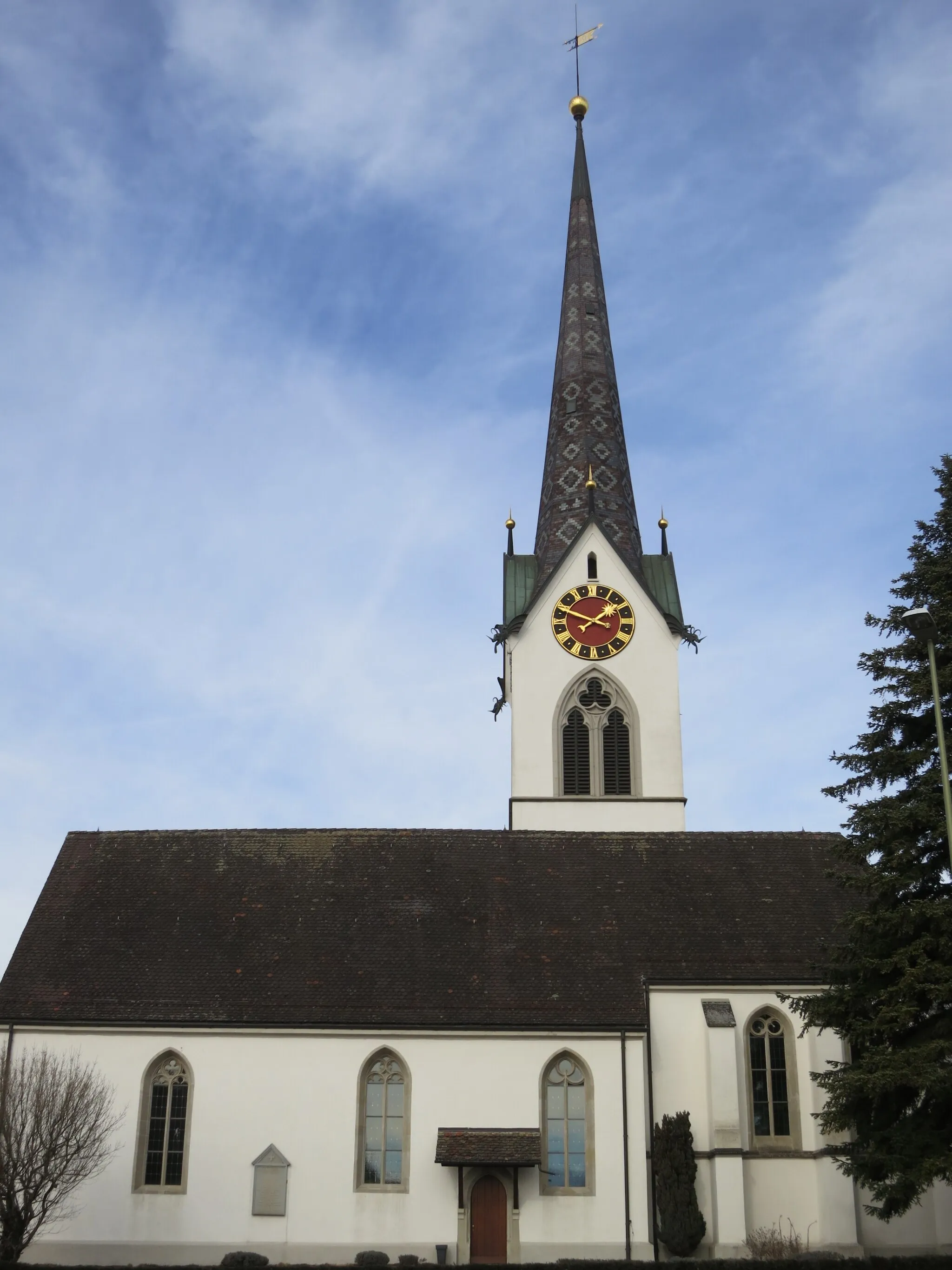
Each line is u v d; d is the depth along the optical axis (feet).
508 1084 146.92
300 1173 143.74
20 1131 131.64
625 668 201.98
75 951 156.97
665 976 154.71
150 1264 140.36
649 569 213.05
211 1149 144.66
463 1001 151.23
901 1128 113.39
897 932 116.06
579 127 252.21
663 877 169.27
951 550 129.29
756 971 155.22
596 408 226.38
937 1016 115.34
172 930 159.94
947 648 122.42
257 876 167.53
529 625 203.92
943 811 116.67
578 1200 142.82
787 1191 146.10
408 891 165.58
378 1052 148.36
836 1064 123.65
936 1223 144.25
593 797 195.52
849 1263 121.80
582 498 219.00
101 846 172.14
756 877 169.58
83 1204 142.61
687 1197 140.46
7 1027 148.36
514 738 199.41
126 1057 147.74
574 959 156.87
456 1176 143.43
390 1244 141.28
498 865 170.19
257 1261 136.15
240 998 151.12
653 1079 150.00
